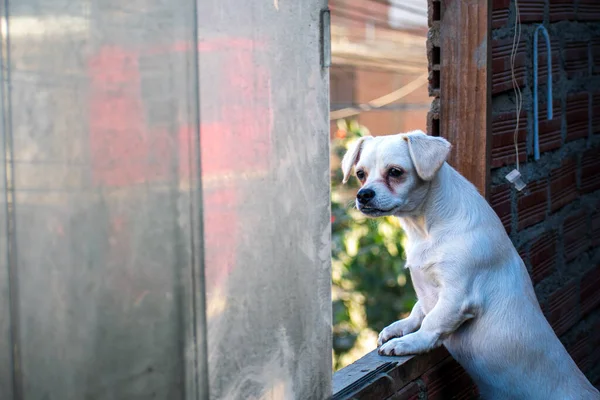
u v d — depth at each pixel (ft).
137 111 4.14
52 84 4.07
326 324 5.83
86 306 4.17
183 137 4.25
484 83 8.94
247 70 4.71
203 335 4.40
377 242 17.57
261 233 4.94
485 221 8.31
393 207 8.05
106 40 4.05
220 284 4.54
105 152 4.10
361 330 17.11
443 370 8.77
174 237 4.27
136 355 4.25
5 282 4.17
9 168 4.11
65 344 4.19
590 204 12.89
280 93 5.07
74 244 4.14
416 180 8.11
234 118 4.61
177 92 4.22
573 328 12.29
